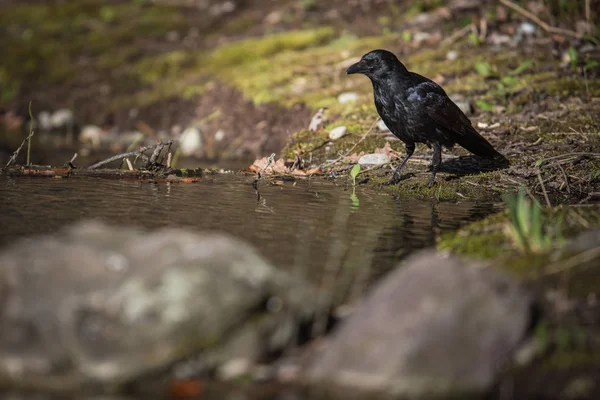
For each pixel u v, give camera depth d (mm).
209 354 5195
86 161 15180
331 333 5730
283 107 16766
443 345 5098
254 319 5344
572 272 6570
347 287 6672
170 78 20297
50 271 5266
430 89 12070
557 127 14234
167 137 18484
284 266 7188
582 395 5027
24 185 11156
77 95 20562
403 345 5086
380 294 5488
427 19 20500
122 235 5758
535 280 6430
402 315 5227
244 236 8312
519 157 13047
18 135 19031
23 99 20828
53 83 21250
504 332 5281
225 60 20109
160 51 22031
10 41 23578
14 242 7582
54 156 15867
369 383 5062
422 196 11438
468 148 12539
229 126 17453
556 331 5648
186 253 5395
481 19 19812
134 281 5172
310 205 10344
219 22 23422
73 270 5273
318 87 17406
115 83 20766
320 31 20688
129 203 9984
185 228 8547
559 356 5387
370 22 21141
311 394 5078
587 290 6223
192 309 5121
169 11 24812
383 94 12297
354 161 13672
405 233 8680
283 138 16344
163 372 5086
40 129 19969
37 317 5094
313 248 7906
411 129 12242
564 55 17938
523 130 14227
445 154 13891
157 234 5719
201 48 21859
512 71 17109
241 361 5262
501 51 18297
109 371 4984
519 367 5297
